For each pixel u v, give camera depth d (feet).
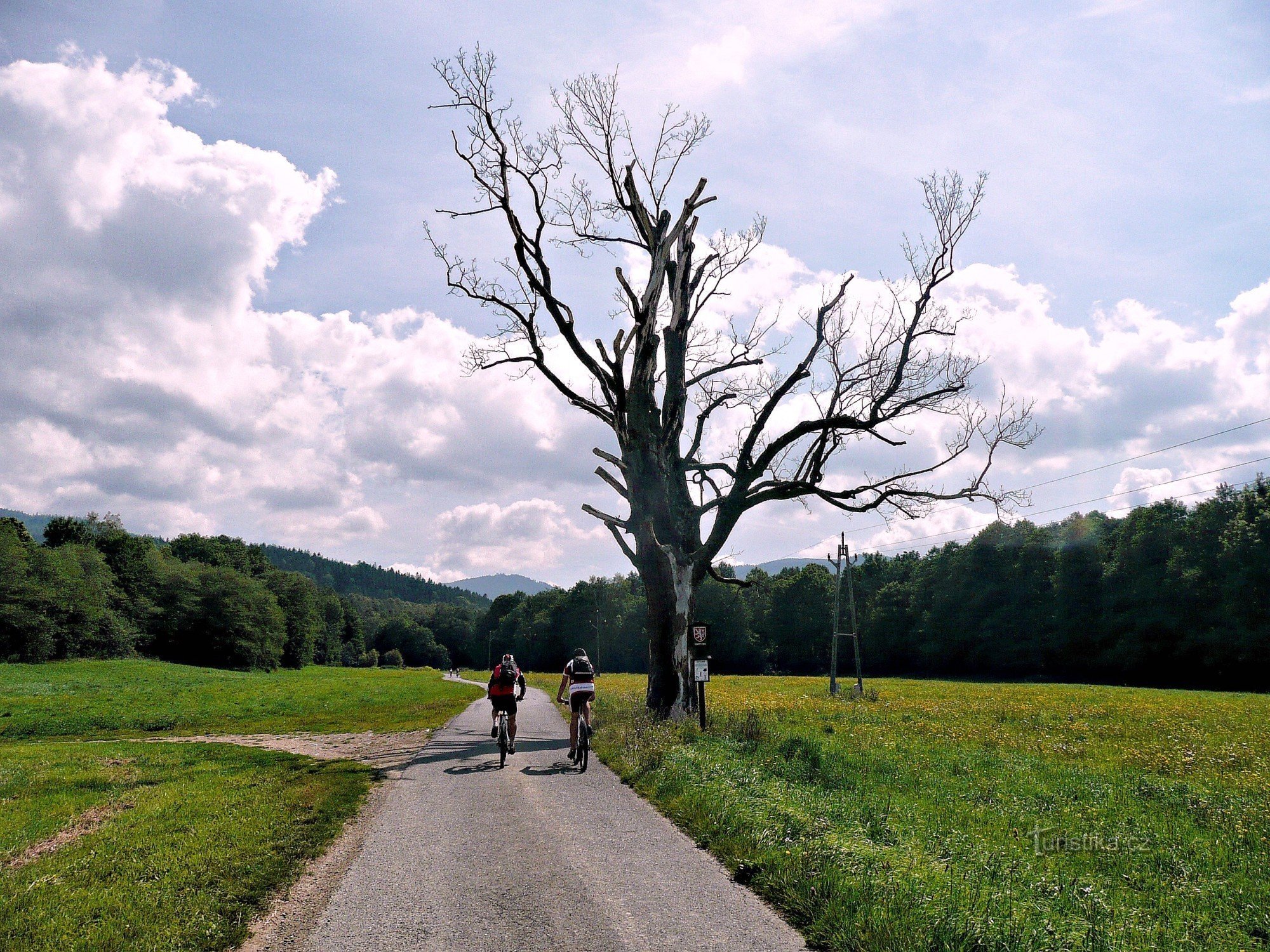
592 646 373.61
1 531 246.88
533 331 70.23
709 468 72.64
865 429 66.80
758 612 340.59
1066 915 16.99
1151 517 221.66
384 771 41.06
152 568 330.54
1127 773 40.50
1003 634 259.19
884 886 18.07
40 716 84.79
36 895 20.02
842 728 65.21
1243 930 17.37
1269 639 175.83
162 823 28.50
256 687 163.84
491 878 21.26
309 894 20.72
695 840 25.04
